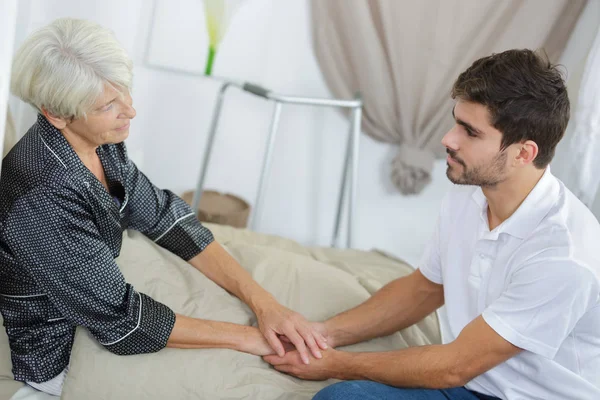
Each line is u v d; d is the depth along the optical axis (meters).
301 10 2.59
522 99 1.25
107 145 1.50
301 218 2.88
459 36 2.39
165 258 1.65
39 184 1.31
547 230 1.31
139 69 2.61
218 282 1.67
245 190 2.85
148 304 1.43
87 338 1.43
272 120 2.43
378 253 2.30
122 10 2.40
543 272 1.27
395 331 1.67
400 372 1.40
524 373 1.38
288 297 1.71
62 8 2.23
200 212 2.59
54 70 1.25
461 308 1.51
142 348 1.42
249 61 2.63
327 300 1.71
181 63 2.56
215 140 2.78
